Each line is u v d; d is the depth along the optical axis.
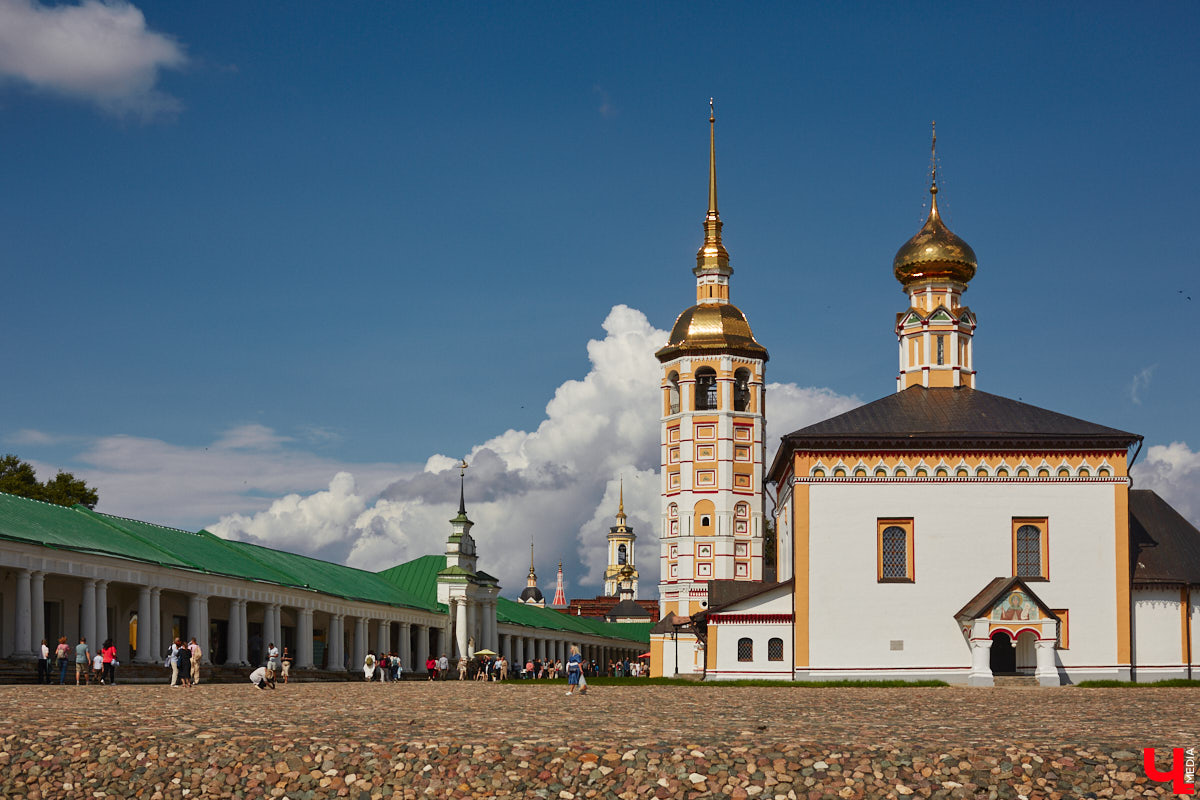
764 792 27.61
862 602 74.06
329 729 33.47
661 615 130.38
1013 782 28.06
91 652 67.62
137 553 73.56
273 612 88.25
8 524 65.44
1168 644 74.19
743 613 76.62
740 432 130.38
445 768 29.02
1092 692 62.38
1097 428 75.31
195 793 28.83
